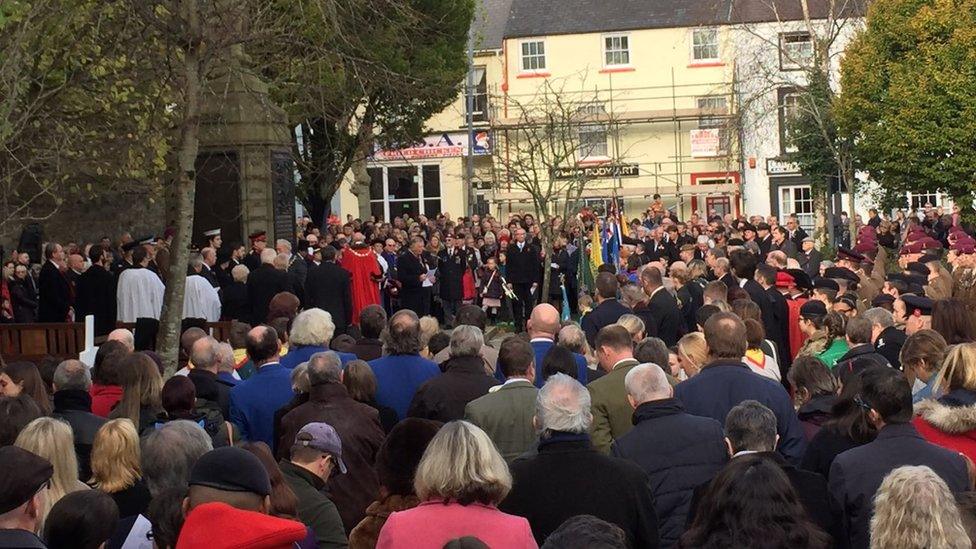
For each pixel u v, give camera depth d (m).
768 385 8.01
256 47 20.09
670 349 11.97
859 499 6.29
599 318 13.59
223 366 10.27
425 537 5.20
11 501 4.84
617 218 32.44
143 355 8.45
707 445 6.96
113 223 30.78
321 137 32.66
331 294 20.83
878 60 36.94
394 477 6.23
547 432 6.24
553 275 29.55
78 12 16.86
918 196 47.50
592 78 52.72
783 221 50.12
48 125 18.95
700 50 52.16
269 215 25.03
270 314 13.02
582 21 52.72
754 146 50.12
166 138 20.73
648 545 6.16
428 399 8.79
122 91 19.02
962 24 35.66
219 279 22.22
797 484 6.34
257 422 9.47
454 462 5.26
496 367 11.52
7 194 19.23
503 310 32.06
